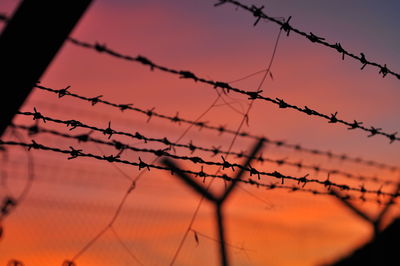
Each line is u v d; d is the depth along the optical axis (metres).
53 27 1.00
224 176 1.75
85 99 1.47
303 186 1.98
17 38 0.98
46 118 1.34
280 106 1.71
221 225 2.91
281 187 2.07
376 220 3.70
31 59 1.00
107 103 1.54
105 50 1.30
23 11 0.98
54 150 1.30
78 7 1.01
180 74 1.48
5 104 1.03
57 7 0.99
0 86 1.00
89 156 1.40
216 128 2.13
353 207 3.69
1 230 1.04
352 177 2.79
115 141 1.49
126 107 1.61
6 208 1.02
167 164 2.23
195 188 2.96
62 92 1.37
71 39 1.22
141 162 1.52
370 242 4.12
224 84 1.55
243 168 1.77
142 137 1.55
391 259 3.59
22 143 1.18
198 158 1.67
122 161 1.48
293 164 2.51
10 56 0.99
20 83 1.01
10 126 1.10
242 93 1.60
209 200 2.96
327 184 2.14
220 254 2.82
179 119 1.81
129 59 1.37
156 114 1.72
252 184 1.94
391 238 3.64
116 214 1.44
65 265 1.29
